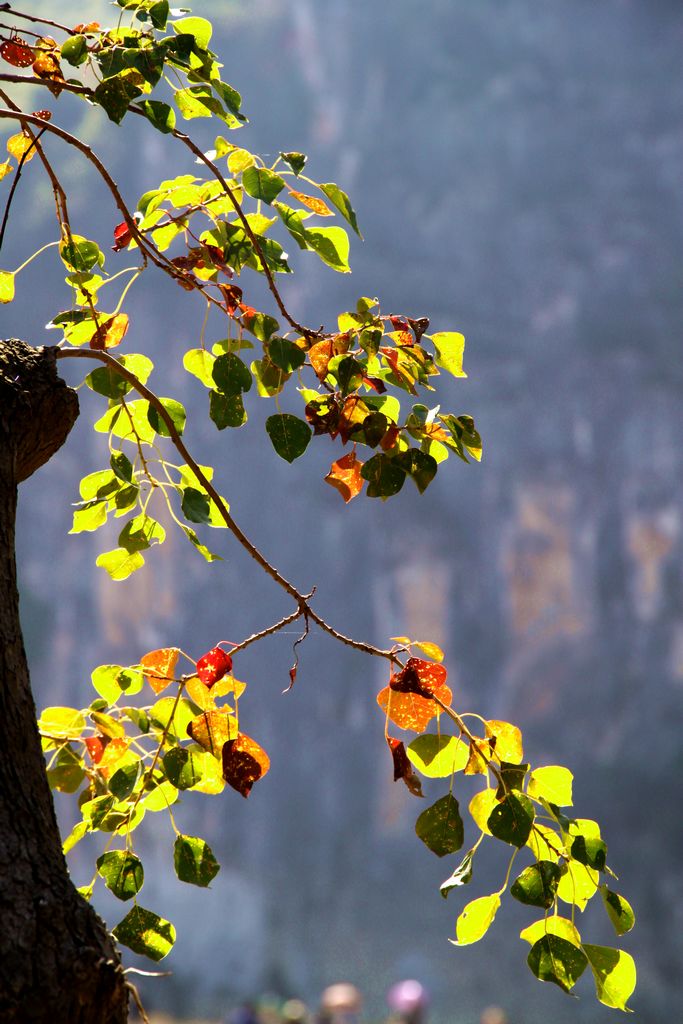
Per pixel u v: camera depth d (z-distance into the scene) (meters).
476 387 37.59
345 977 30.06
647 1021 27.97
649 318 38.41
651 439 36.91
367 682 35.00
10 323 34.19
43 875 1.07
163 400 1.58
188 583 35.62
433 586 35.78
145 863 31.11
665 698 33.84
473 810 1.33
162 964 28.62
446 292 39.25
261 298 37.56
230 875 32.44
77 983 1.01
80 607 35.56
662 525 36.00
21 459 1.32
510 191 40.94
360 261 39.50
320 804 33.84
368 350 1.42
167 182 1.56
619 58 43.81
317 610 35.59
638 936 29.94
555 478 36.69
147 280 36.50
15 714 1.15
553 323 38.66
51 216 35.31
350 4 44.41
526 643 35.44
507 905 30.16
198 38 1.40
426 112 42.50
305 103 42.91
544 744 34.22
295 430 1.39
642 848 31.30
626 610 35.44
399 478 1.41
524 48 44.09
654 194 40.88
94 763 1.55
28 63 1.48
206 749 1.39
